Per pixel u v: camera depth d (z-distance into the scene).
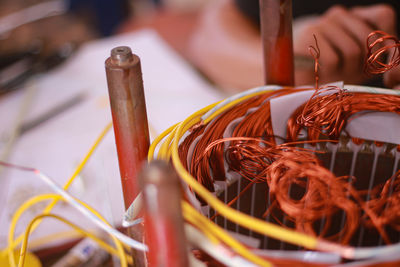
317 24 0.77
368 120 0.35
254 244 0.26
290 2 0.36
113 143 0.73
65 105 0.83
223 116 0.36
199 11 1.52
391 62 0.38
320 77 0.74
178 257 0.22
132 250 0.33
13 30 1.19
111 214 0.59
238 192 0.35
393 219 0.30
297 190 0.35
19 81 0.89
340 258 0.24
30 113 0.81
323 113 0.35
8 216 0.61
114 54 0.28
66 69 0.94
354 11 0.79
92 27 1.38
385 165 0.35
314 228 0.33
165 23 1.36
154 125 0.77
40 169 0.69
